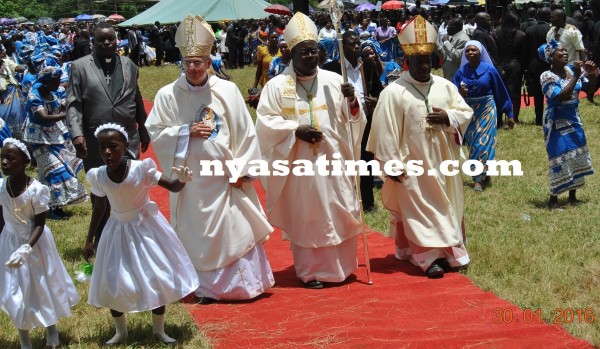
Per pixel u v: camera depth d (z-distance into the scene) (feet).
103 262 19.65
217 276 23.63
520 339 19.89
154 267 19.51
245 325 21.38
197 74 23.94
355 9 150.30
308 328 21.07
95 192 19.79
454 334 20.21
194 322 21.67
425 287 24.52
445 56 49.01
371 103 32.99
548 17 51.75
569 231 30.17
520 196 36.17
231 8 128.88
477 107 37.76
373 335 20.26
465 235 27.76
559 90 32.96
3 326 21.97
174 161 23.70
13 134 46.09
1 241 19.80
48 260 19.74
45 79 34.58
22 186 19.47
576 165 33.50
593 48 57.57
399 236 27.58
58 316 19.80
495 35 52.85
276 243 31.14
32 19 232.94
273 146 25.30
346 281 25.68
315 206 24.94
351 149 25.79
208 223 23.53
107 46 27.91
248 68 107.65
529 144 46.85
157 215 20.06
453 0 131.95
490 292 23.68
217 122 24.00
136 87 28.76
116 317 20.06
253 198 24.44
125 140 19.44
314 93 25.52
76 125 27.50
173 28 120.37
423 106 26.23
